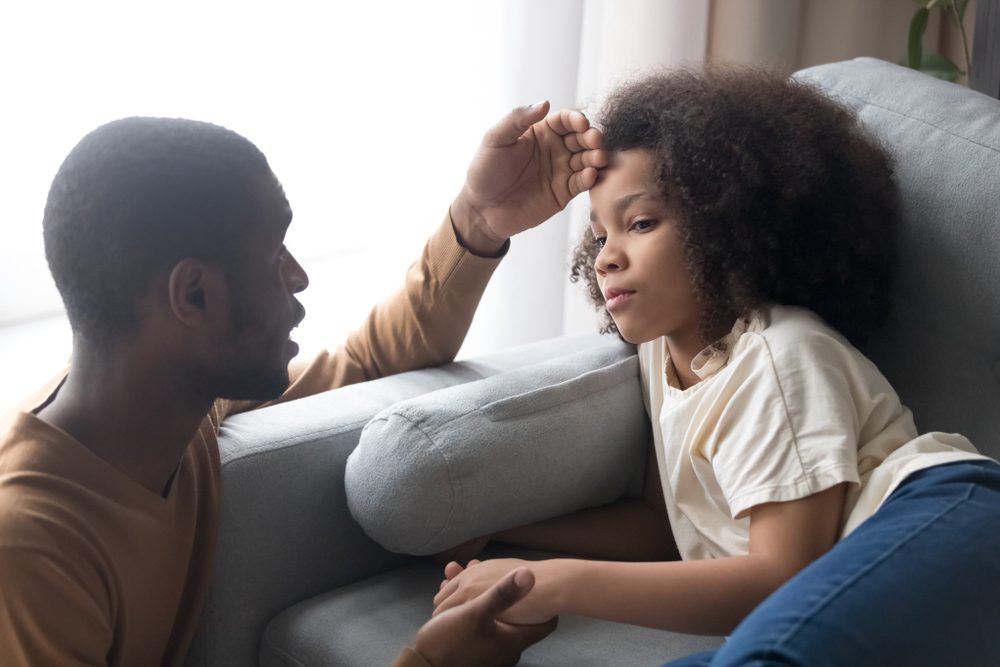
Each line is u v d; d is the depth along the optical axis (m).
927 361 1.12
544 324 1.97
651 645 1.02
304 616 1.08
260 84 2.05
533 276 1.94
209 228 0.87
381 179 1.90
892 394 1.01
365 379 1.33
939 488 0.83
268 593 1.09
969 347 1.09
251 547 1.07
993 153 1.09
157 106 1.98
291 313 0.96
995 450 1.08
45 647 0.83
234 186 0.88
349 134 2.06
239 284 0.90
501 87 1.84
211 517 1.01
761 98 1.07
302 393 1.28
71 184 0.85
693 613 0.90
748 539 0.98
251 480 1.06
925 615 0.71
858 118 1.17
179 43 1.96
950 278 1.09
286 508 1.08
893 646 0.68
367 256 2.25
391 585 1.12
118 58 1.95
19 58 1.96
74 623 0.85
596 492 1.17
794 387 0.95
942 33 2.12
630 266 1.04
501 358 1.32
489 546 1.19
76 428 0.90
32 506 0.84
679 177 1.02
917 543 0.76
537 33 1.83
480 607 0.87
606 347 1.25
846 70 1.28
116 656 0.92
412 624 1.05
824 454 0.91
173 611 0.98
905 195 1.13
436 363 1.31
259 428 1.10
